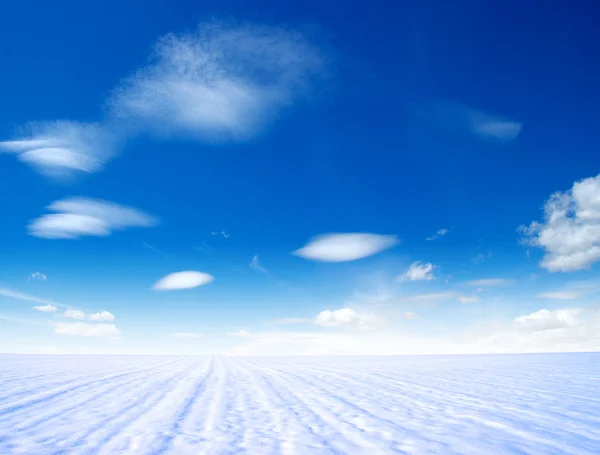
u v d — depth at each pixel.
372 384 9.44
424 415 5.45
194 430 4.38
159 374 11.01
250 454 3.54
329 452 3.64
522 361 19.86
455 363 19.36
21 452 3.45
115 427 4.40
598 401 6.44
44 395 6.54
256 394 7.43
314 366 16.86
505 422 4.93
